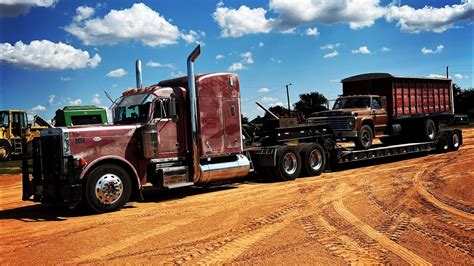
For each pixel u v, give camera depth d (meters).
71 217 9.28
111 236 7.47
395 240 6.74
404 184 12.02
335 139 16.31
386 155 17.70
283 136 14.23
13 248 6.94
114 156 9.80
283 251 6.34
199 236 7.32
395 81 18.52
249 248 6.54
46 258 6.34
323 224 7.89
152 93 10.91
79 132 9.55
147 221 8.58
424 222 7.85
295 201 10.19
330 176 14.44
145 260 6.11
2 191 14.17
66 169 9.29
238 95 12.42
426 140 20.38
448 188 11.14
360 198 10.30
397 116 18.58
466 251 6.14
